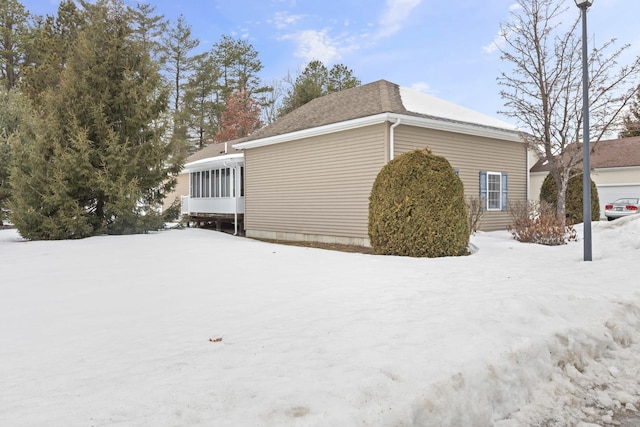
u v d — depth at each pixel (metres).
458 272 6.35
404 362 2.68
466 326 3.45
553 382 3.00
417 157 8.72
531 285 5.14
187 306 4.56
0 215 15.55
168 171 13.86
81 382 2.53
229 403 2.14
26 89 24.28
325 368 2.61
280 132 14.16
